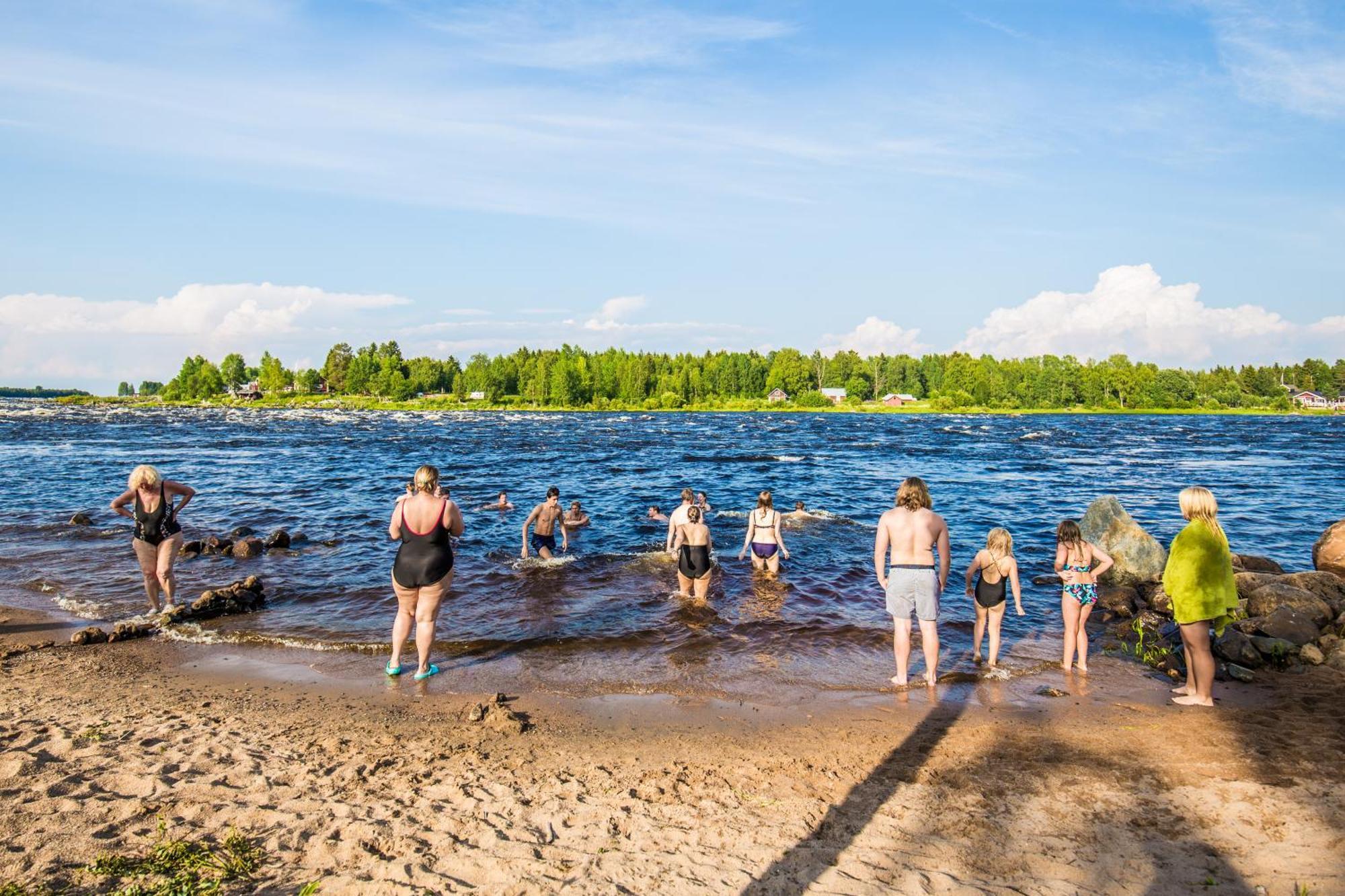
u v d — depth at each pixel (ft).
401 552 25.22
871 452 136.67
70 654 27.30
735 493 77.51
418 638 25.36
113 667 25.96
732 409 456.45
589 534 52.80
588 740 20.62
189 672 25.71
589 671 26.30
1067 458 124.47
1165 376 444.14
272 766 18.48
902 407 464.24
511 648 28.68
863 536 51.21
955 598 36.60
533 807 16.74
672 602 35.09
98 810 15.93
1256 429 233.76
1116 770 18.72
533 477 89.56
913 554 24.85
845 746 20.30
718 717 22.43
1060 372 436.76
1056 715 22.52
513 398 485.15
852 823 16.19
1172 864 14.51
